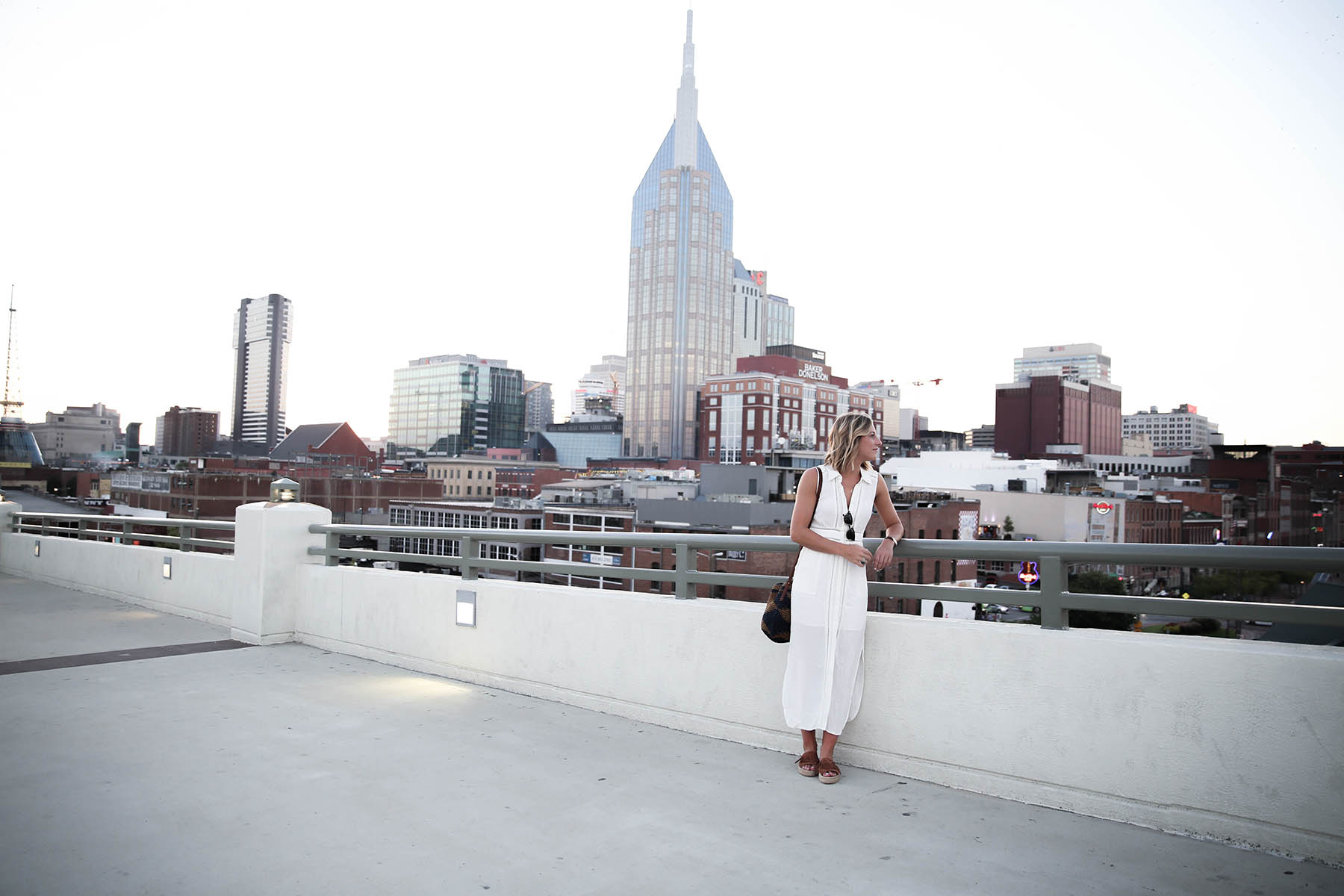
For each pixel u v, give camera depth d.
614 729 5.14
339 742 4.86
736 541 4.88
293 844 3.42
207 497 111.94
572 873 3.17
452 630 6.62
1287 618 3.28
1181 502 111.00
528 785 4.13
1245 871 3.12
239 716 5.43
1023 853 3.31
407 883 3.08
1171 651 3.50
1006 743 3.91
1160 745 3.51
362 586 7.48
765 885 3.06
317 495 120.00
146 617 9.89
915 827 3.58
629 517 63.19
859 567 4.16
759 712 4.78
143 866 3.22
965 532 68.00
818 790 4.05
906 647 4.25
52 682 6.43
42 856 3.30
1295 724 3.21
